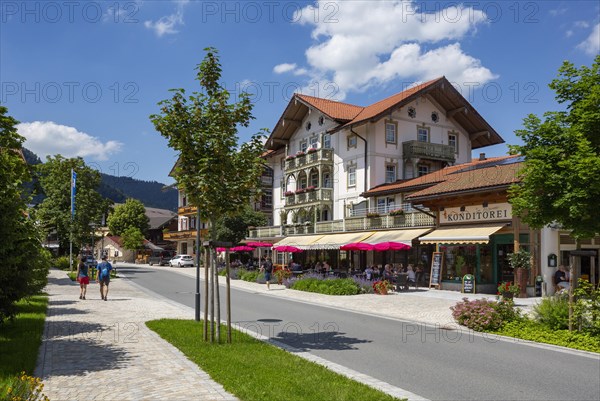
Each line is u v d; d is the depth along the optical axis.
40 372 8.42
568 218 15.23
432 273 28.33
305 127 49.88
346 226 39.25
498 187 23.94
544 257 23.86
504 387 8.22
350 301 22.14
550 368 9.58
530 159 15.59
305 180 50.34
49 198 52.44
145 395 7.09
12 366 8.62
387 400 7.04
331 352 10.95
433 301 21.83
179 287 31.08
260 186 11.97
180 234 76.44
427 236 27.95
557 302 13.61
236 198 11.62
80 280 21.52
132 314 16.61
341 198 44.34
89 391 7.30
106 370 8.58
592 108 15.05
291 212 51.00
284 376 8.16
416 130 42.78
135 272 49.16
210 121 11.43
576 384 8.44
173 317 16.02
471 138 45.62
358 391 7.39
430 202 29.66
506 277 25.36
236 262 46.62
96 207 44.25
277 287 30.86
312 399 6.92
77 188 44.00
